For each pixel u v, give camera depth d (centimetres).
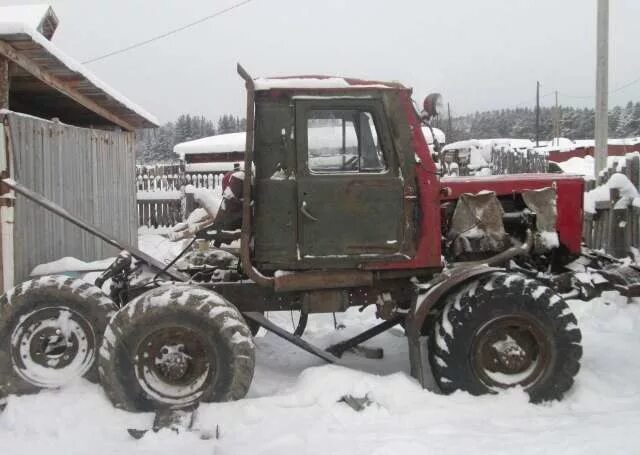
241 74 360
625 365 430
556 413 353
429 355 382
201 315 358
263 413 347
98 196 766
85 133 715
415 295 389
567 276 409
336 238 378
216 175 1540
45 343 387
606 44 985
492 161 1491
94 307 387
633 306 575
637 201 619
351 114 383
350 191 376
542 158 1165
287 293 408
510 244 413
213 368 362
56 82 618
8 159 497
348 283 387
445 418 342
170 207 1477
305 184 374
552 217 415
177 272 435
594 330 523
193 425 339
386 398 359
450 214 418
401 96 382
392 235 381
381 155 385
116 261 430
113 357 356
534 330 369
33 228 548
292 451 303
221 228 414
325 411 349
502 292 365
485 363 371
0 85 502
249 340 364
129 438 332
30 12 1187
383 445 303
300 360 463
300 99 374
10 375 376
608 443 301
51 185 598
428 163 384
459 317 367
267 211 376
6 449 319
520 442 307
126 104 795
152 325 357
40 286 383
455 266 390
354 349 480
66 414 351
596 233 668
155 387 362
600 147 998
